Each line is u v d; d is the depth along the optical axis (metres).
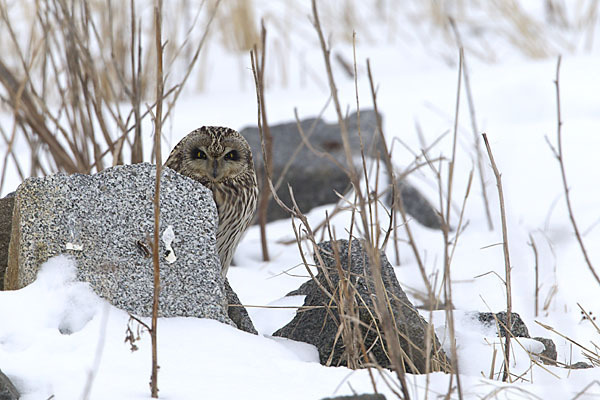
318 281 10.60
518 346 11.02
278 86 32.16
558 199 20.62
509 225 18.53
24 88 16.03
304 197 21.17
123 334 9.05
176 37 26.50
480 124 26.12
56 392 8.02
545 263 16.27
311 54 35.97
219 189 12.84
